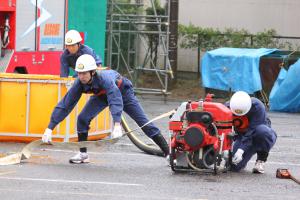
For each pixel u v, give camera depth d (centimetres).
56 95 2116
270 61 3562
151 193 1505
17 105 2127
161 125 2745
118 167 1798
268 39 4294
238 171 1767
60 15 2972
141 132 2509
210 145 1672
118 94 1714
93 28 3528
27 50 2795
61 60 2111
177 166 1709
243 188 1584
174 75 4100
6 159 1806
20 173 1672
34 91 2122
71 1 3341
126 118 2884
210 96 1719
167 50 3834
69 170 1730
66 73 2112
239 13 4578
